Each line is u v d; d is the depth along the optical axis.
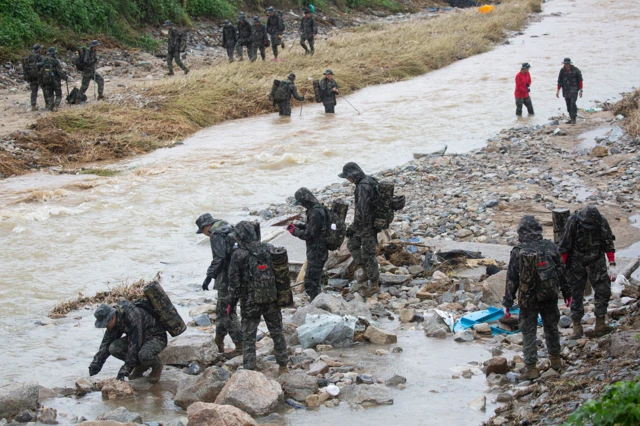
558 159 16.95
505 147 18.14
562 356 7.26
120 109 21.92
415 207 13.74
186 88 24.53
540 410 5.98
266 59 30.78
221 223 8.05
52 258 11.69
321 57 30.52
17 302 9.93
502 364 7.06
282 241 11.73
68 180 16.47
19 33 28.39
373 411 6.39
